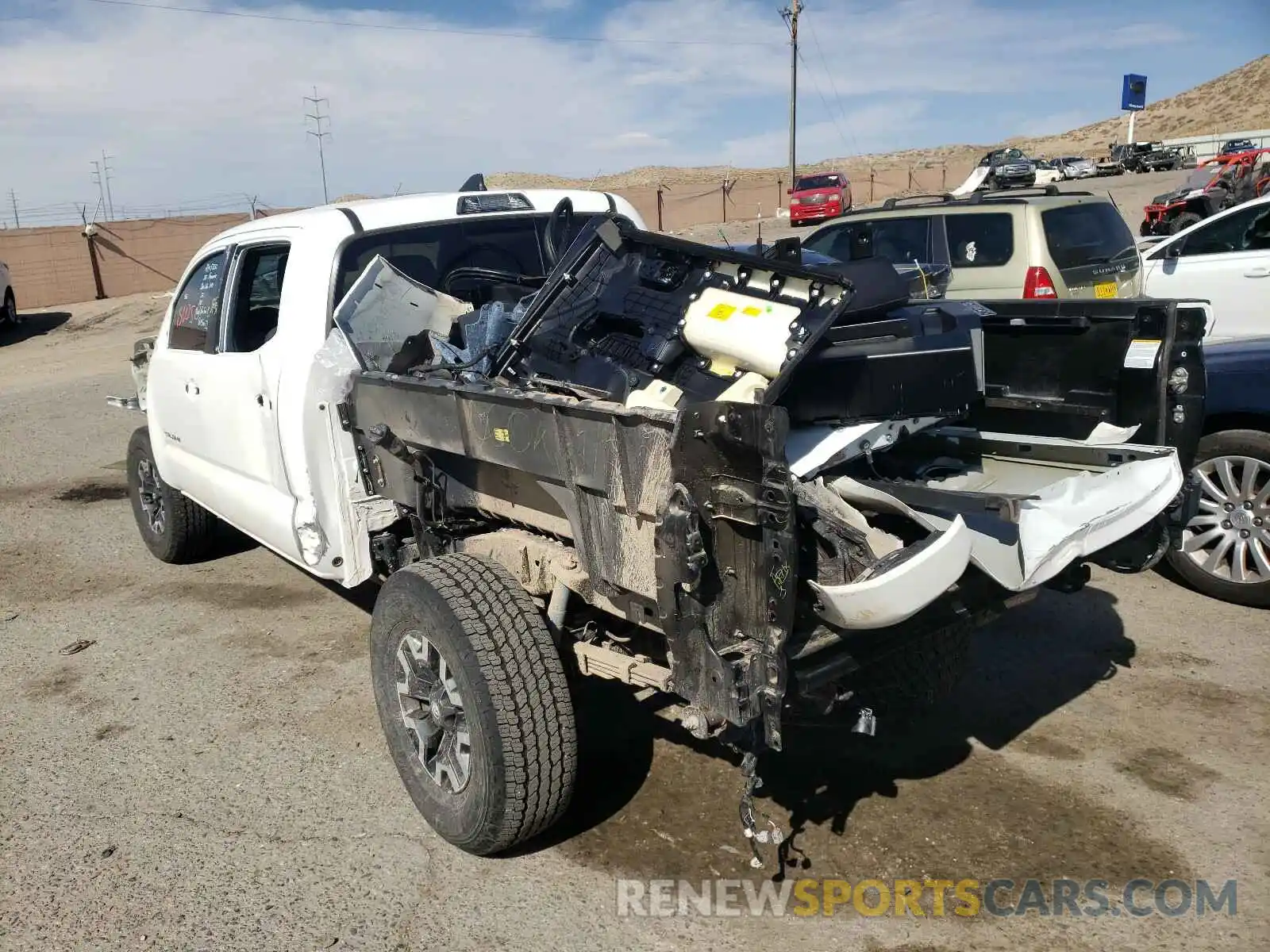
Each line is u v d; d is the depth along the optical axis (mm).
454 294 4656
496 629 3121
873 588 2510
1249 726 3928
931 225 8664
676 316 3391
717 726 2762
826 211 32062
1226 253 7930
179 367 5488
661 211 40312
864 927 2953
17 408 12922
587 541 3094
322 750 4137
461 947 2957
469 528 3936
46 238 28516
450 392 3443
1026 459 3867
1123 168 40719
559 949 2928
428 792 3459
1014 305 3979
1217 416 5062
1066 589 3594
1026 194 8625
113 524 7660
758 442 2428
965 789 3604
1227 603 5094
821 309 3043
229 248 5148
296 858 3422
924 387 3172
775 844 3131
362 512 4215
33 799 3863
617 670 3184
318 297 4305
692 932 2967
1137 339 3686
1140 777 3629
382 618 3508
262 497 4742
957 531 2662
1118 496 3441
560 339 3660
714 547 2645
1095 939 2867
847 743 3953
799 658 2795
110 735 4348
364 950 2963
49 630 5590
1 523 7777
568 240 4836
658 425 2695
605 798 3658
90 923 3135
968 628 3252
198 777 3975
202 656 5133
